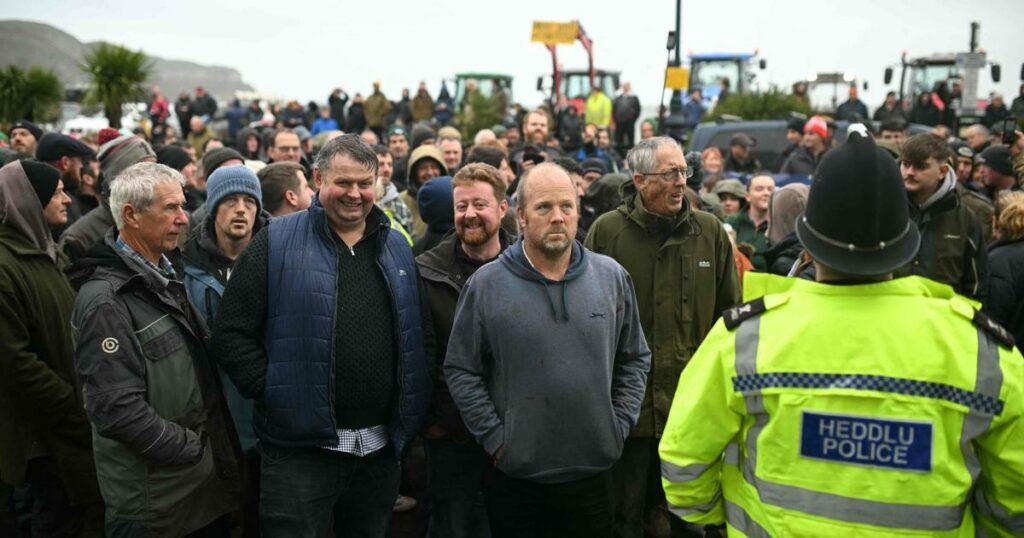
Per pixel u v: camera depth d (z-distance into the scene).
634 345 3.12
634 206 3.66
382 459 3.12
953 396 1.71
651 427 3.54
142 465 2.80
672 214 3.57
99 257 2.85
